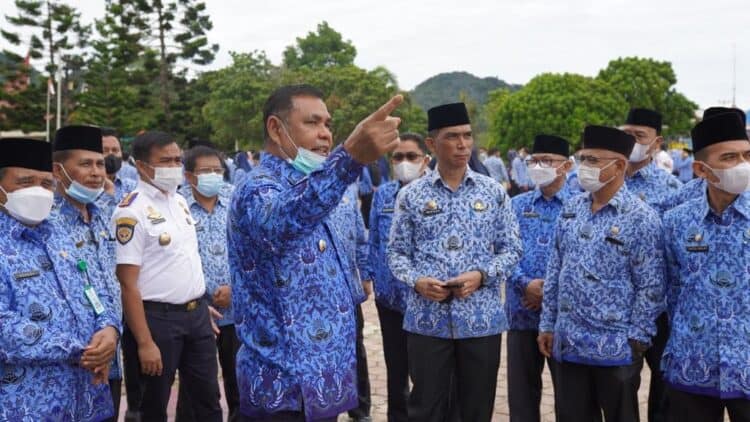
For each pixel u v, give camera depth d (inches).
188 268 160.4
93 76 1231.5
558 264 156.1
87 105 1238.3
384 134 81.1
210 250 191.2
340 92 1610.5
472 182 157.8
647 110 189.5
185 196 197.6
